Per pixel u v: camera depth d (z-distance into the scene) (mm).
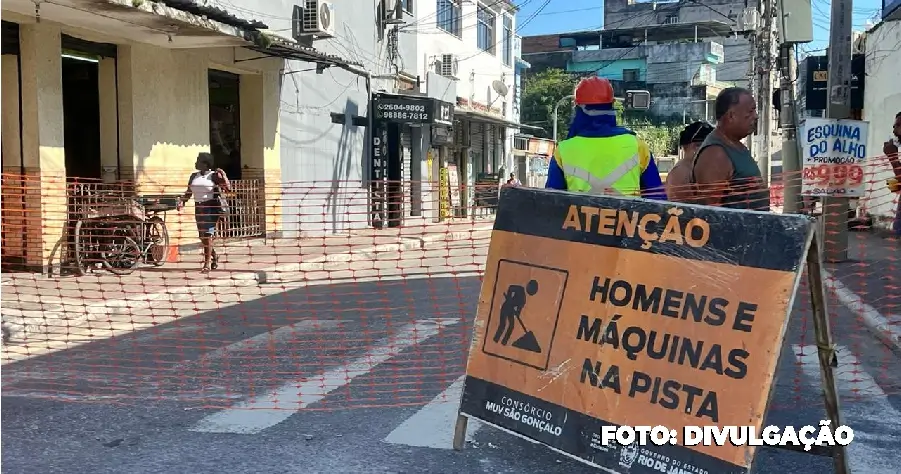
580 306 3678
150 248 11766
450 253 15719
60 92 11008
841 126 11211
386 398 5070
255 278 11305
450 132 26500
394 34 22625
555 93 54469
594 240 3688
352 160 20156
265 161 16188
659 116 56625
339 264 13672
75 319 8000
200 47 13195
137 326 7875
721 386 3258
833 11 11266
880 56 18922
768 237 3256
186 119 13891
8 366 6148
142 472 3838
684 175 5348
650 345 3459
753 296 3250
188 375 5785
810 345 6590
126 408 4926
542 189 3889
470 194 22203
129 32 11539
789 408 4863
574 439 3586
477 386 3959
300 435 4363
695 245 3414
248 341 6996
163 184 12961
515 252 3922
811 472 3830
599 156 4070
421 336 7066
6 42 10438
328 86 18891
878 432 4387
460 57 28875
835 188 11344
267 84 16234
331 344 6797
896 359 6215
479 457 3992
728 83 59781
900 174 8438
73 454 4094
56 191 10898
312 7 16734
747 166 4566
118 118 12594
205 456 4051
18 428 4523
